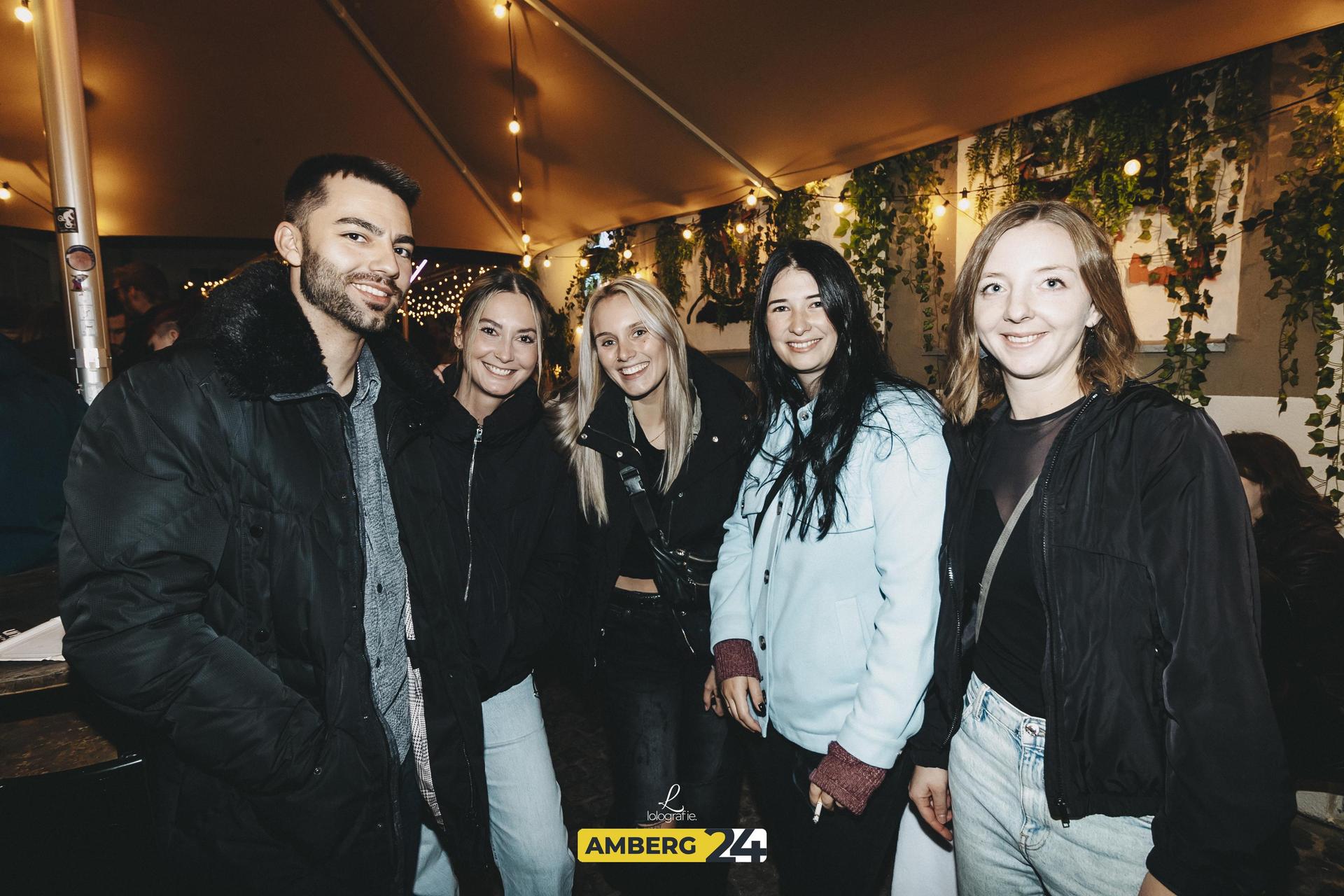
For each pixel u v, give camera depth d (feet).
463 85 16.35
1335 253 9.26
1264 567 6.99
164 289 13.91
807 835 5.36
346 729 4.17
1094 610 3.65
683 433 6.73
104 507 3.55
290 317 3.99
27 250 23.13
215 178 18.85
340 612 4.15
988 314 4.07
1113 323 3.85
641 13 11.98
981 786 4.28
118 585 3.56
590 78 14.42
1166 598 3.42
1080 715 3.68
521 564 6.23
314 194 4.17
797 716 5.16
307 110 17.34
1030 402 4.18
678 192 18.01
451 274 27.94
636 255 22.62
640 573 6.82
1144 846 3.66
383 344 4.89
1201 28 9.04
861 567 4.95
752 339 5.87
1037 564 3.84
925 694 4.69
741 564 6.07
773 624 5.32
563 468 6.64
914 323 15.47
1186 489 3.39
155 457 3.66
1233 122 10.19
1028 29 9.59
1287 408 9.94
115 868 4.66
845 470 4.97
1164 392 3.69
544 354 6.48
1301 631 6.27
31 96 15.06
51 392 7.48
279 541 3.98
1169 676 3.40
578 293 25.12
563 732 10.52
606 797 8.89
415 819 5.35
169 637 3.63
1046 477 3.86
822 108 12.89
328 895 4.30
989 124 12.36
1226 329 10.56
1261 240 10.10
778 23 11.02
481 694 5.86
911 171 14.90
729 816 6.58
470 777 5.13
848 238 16.21
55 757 5.50
